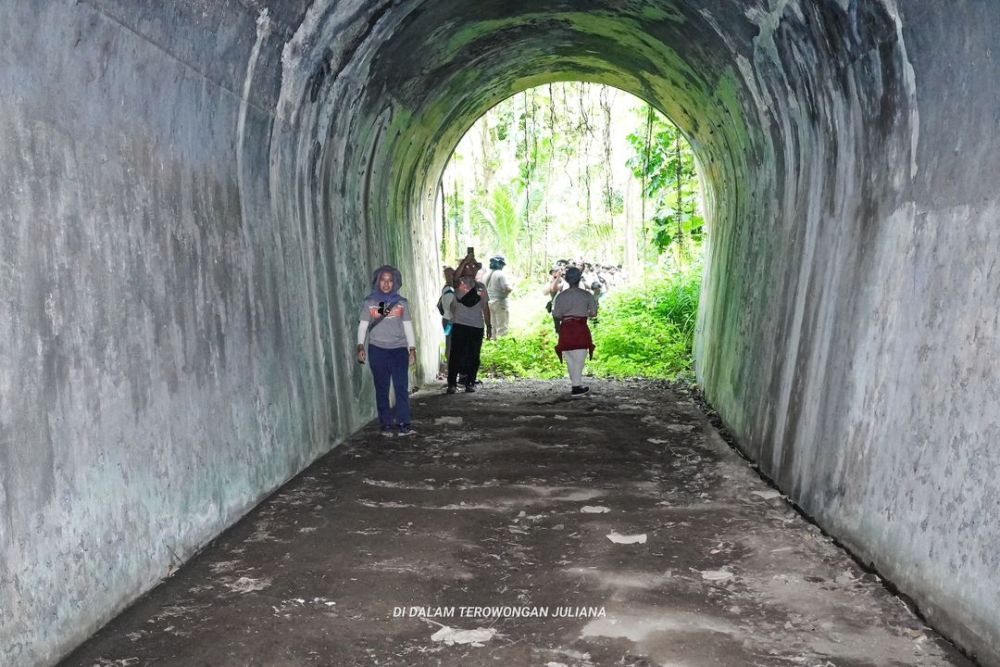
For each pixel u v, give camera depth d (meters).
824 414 6.11
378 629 4.40
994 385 3.87
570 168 32.72
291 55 6.88
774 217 8.73
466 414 10.91
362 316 9.41
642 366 15.80
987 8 3.82
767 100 8.14
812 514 6.12
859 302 5.66
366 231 10.91
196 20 5.22
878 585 4.77
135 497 4.74
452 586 4.99
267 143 7.09
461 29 10.27
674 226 18.80
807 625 4.35
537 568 5.28
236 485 6.26
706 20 8.23
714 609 4.59
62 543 4.02
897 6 4.57
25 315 3.79
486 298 13.05
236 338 6.34
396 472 7.74
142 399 4.84
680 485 7.26
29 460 3.78
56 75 4.05
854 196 6.00
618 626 4.37
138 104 4.87
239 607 4.64
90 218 4.35
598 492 7.04
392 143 11.56
